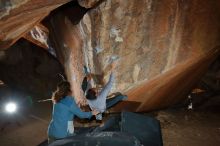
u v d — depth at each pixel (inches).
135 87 194.9
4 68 347.6
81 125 239.6
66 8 194.9
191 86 262.5
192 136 215.9
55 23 204.5
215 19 183.5
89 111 163.8
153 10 179.9
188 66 203.9
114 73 188.9
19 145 205.2
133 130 161.5
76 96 185.9
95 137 145.8
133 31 183.3
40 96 315.3
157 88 216.7
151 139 157.9
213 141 207.2
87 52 188.2
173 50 188.2
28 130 230.1
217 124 240.2
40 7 134.7
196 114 265.0
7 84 339.9
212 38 187.9
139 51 187.2
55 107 154.7
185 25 183.8
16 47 340.8
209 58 218.2
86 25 182.1
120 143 139.8
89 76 190.1
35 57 338.0
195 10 181.2
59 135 152.5
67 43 202.1
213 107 280.8
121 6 177.6
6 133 225.1
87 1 169.9
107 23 181.0
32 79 334.3
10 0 116.0
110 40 184.5
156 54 188.2
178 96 264.2
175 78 215.3
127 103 227.1
